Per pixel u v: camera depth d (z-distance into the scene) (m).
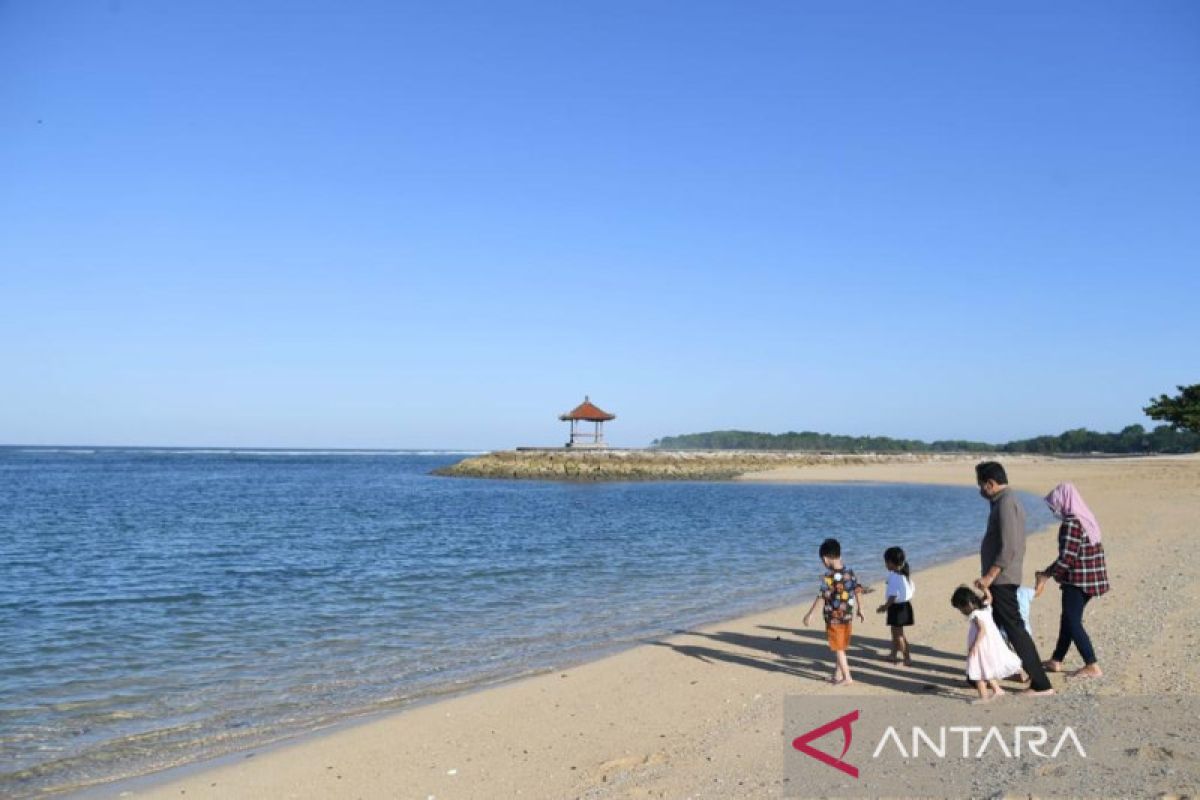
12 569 18.75
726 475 73.69
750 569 18.67
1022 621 7.96
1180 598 12.35
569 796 5.97
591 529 28.44
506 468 75.94
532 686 9.15
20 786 6.49
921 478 67.75
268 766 6.84
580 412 81.06
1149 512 28.38
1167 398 88.75
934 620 12.20
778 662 9.97
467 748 7.18
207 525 29.84
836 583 8.91
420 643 11.48
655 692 8.77
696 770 6.34
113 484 60.72
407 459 165.12
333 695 9.02
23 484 59.69
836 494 50.25
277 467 104.94
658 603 14.50
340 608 14.00
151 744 7.46
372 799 6.10
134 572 18.19
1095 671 8.37
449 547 22.97
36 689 9.22
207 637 11.83
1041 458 102.81
